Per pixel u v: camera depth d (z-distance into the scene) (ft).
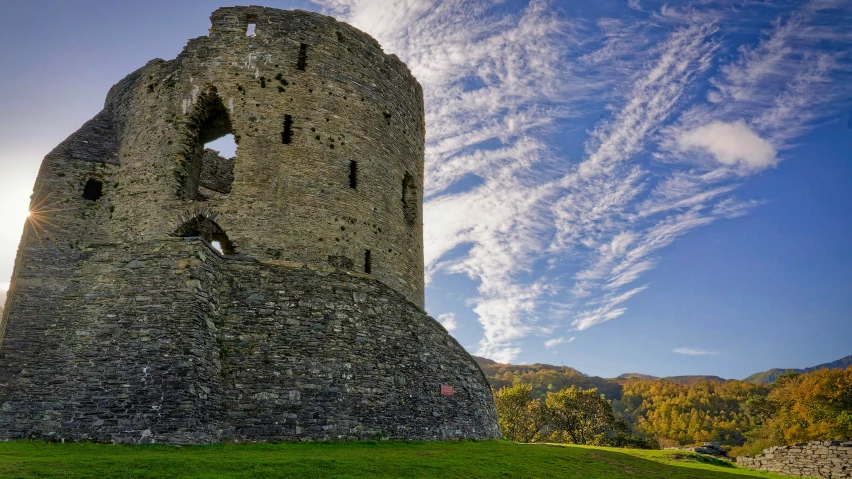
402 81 88.33
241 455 43.62
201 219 69.67
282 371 55.77
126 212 71.61
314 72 77.10
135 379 50.26
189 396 49.29
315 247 70.54
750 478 57.77
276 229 69.56
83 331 53.72
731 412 302.86
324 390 56.59
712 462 76.48
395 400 60.64
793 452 71.61
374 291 65.26
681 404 323.57
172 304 53.78
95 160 74.13
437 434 62.59
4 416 49.52
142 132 74.69
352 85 79.71
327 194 73.15
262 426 52.60
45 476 33.17
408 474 40.81
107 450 44.55
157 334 52.37
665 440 280.92
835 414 182.80
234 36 76.54
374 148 79.61
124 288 55.36
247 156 71.51
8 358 52.85
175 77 75.41
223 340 55.72
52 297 56.08
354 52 81.56
